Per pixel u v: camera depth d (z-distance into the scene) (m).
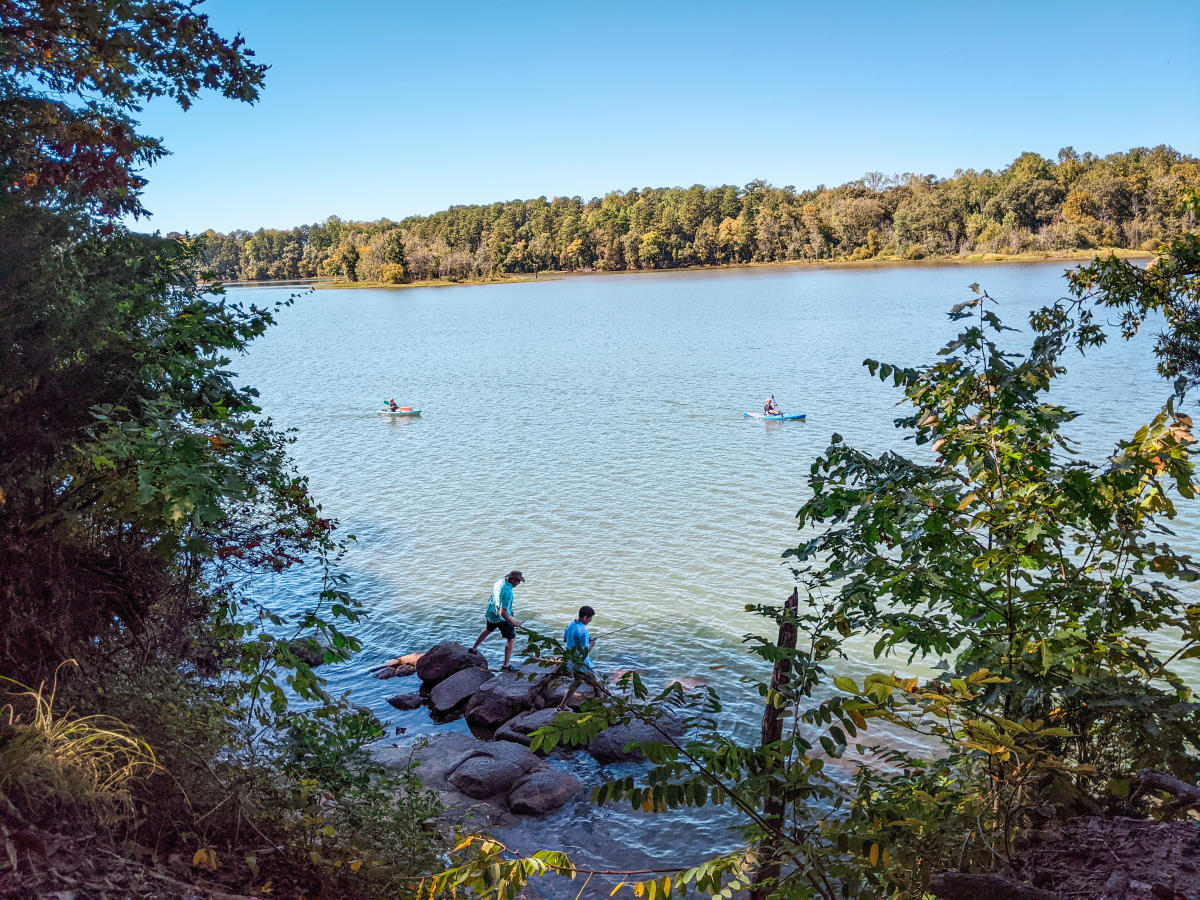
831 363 58.78
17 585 5.97
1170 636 15.57
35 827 4.48
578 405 47.72
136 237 7.13
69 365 6.32
